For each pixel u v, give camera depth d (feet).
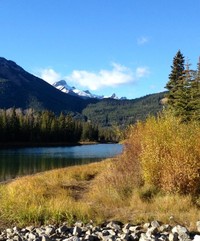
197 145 43.29
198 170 42.32
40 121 398.42
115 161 59.57
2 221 34.91
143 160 45.88
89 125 487.20
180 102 108.27
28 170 126.82
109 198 42.83
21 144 358.84
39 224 33.65
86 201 44.75
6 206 38.22
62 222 33.91
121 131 62.80
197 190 42.11
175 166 42.32
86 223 33.27
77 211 35.91
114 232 29.66
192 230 29.78
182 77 119.03
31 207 36.60
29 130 378.53
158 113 53.78
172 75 129.49
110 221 33.50
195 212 34.55
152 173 44.88
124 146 56.44
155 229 29.48
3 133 349.61
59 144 401.29
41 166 143.13
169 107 114.11
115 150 90.48
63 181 66.80
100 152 252.42
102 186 49.19
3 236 29.94
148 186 44.24
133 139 54.90
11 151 263.29
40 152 251.39
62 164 153.38
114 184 47.42
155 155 45.11
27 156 207.10
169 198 39.27
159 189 44.06
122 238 27.66
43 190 51.65
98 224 32.81
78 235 29.60
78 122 472.85
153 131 48.14
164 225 30.35
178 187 42.04
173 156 43.50
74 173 77.41
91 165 98.37
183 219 32.86
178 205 37.14
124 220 33.81
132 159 52.42
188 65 119.14
